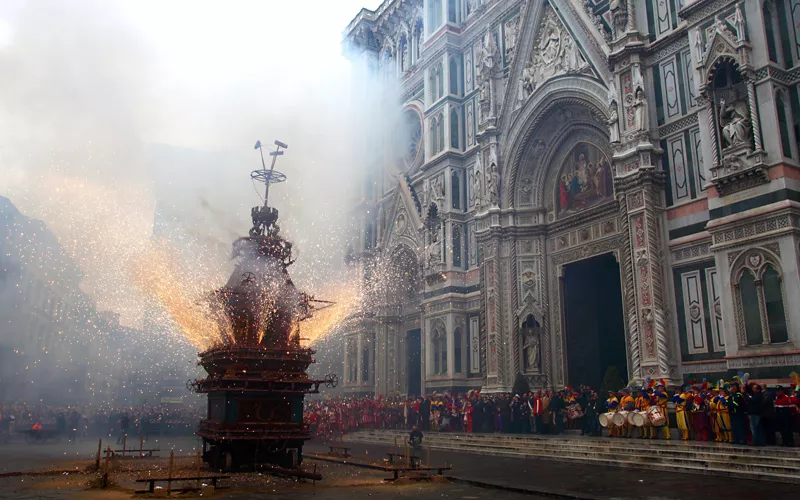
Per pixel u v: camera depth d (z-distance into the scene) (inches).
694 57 914.1
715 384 839.7
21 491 485.1
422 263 1561.3
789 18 853.8
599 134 1186.6
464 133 1514.5
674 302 943.7
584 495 474.9
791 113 826.2
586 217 1190.3
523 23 1306.6
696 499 452.4
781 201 779.4
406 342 1733.5
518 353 1233.4
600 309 1275.8
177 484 521.7
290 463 603.5
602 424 868.6
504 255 1296.8
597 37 1126.4
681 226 948.0
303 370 629.0
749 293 804.6
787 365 748.6
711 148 872.9
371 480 560.7
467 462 764.0
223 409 590.6
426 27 1652.3
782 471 566.3
